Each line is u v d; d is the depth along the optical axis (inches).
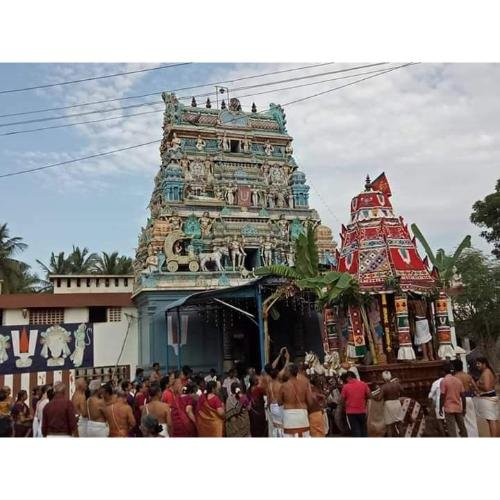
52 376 928.3
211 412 386.6
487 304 1019.3
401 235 577.3
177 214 1099.9
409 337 530.9
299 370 378.0
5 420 388.5
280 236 1155.3
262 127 1317.7
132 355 999.6
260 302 770.8
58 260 1667.1
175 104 1237.1
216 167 1210.0
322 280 542.0
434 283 564.1
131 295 1027.9
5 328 914.7
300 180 1272.1
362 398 408.8
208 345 965.2
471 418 415.2
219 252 1050.7
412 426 460.1
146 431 339.6
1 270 1417.3
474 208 1248.2
